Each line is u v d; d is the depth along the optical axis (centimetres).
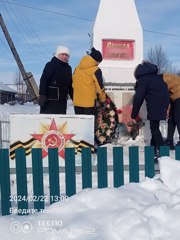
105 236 331
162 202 379
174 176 414
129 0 834
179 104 736
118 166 432
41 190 418
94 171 446
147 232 328
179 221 345
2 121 780
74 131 535
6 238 344
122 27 830
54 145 531
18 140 527
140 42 836
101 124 802
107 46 827
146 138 814
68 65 709
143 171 488
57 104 698
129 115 816
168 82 743
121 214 348
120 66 829
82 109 702
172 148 754
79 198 396
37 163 418
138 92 668
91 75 690
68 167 424
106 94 804
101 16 824
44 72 684
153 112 666
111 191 398
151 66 673
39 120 530
